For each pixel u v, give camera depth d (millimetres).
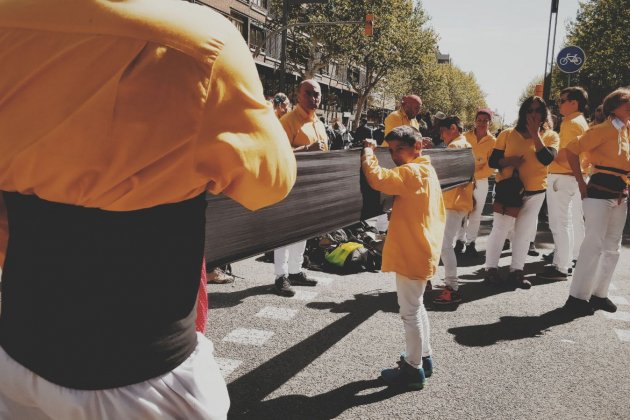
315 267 6223
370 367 3506
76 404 936
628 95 4465
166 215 974
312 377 3334
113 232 932
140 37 899
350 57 38219
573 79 32094
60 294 940
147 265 958
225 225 1747
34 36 922
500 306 5000
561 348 3986
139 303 953
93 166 888
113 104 880
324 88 50469
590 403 3135
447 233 4992
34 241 966
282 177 1045
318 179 2494
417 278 3125
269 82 37625
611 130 4551
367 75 43594
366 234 7176
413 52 41594
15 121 910
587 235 4766
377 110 10578
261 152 986
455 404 3061
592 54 30250
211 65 932
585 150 4699
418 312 3215
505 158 5488
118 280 938
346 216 2877
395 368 3324
